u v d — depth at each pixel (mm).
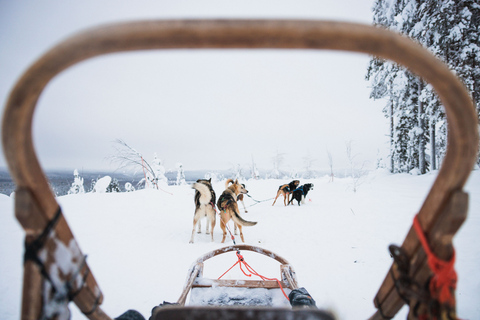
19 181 569
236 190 6316
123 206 9562
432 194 641
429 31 11750
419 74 520
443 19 11336
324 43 449
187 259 4371
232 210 4988
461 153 542
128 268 4008
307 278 3518
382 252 4477
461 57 11344
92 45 440
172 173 26141
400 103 16297
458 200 553
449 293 620
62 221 689
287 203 10531
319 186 16094
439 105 12727
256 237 5652
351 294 3051
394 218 6836
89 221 7262
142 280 3572
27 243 603
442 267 615
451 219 565
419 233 673
